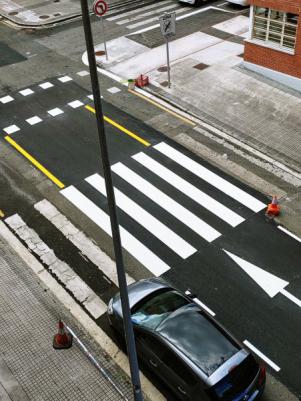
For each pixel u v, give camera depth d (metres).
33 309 11.63
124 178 15.62
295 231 13.57
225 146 16.86
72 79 21.28
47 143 17.36
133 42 24.06
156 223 13.97
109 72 21.66
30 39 25.20
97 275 12.54
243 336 10.98
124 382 10.02
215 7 27.58
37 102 19.78
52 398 9.69
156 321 9.86
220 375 8.77
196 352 9.13
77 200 14.89
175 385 9.38
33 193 15.20
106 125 18.14
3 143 17.47
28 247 13.38
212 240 13.39
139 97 19.75
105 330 11.17
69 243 13.47
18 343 10.80
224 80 20.44
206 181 15.40
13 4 29.61
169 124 18.08
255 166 15.93
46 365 10.31
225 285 12.16
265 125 17.70
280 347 10.72
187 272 12.53
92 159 16.50
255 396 9.12
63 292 12.11
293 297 11.80
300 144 16.72
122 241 13.44
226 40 23.70
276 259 12.79
